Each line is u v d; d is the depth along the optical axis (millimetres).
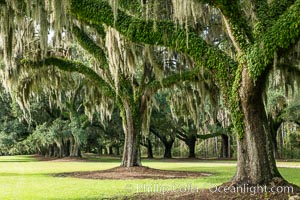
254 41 7629
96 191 10406
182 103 17953
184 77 15273
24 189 11070
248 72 7668
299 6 6918
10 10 10102
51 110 33375
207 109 24938
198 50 8633
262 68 7430
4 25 10180
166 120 36625
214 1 7594
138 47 15000
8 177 15461
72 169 21047
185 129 42406
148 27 8750
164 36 8719
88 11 8922
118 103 17422
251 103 7965
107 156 49562
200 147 54188
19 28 11539
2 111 33562
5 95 30828
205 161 34969
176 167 23297
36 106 31234
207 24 12984
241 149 8156
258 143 8000
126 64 13688
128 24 8828
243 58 7820
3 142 33219
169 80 15641
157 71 14461
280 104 24703
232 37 7984
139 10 11000
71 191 10484
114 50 12805
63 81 18047
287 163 28797
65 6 8602
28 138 32875
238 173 8156
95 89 18547
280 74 11766
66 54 16656
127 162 17344
